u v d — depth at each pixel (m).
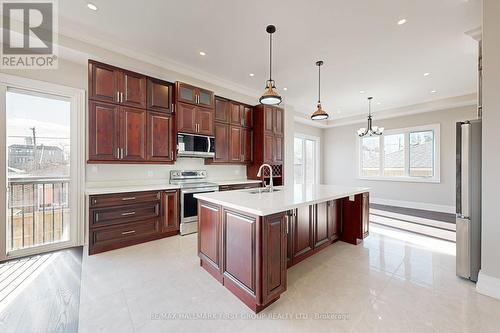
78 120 3.15
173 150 3.78
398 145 6.45
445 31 2.76
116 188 3.29
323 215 3.02
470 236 2.21
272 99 2.78
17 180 2.85
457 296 1.97
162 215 3.46
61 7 2.40
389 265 2.58
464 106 5.36
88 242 2.83
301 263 2.63
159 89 3.62
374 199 6.87
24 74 2.79
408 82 4.43
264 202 2.05
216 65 3.76
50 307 1.81
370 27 2.71
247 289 1.83
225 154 4.61
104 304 1.85
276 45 3.14
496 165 1.96
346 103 5.88
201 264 2.54
